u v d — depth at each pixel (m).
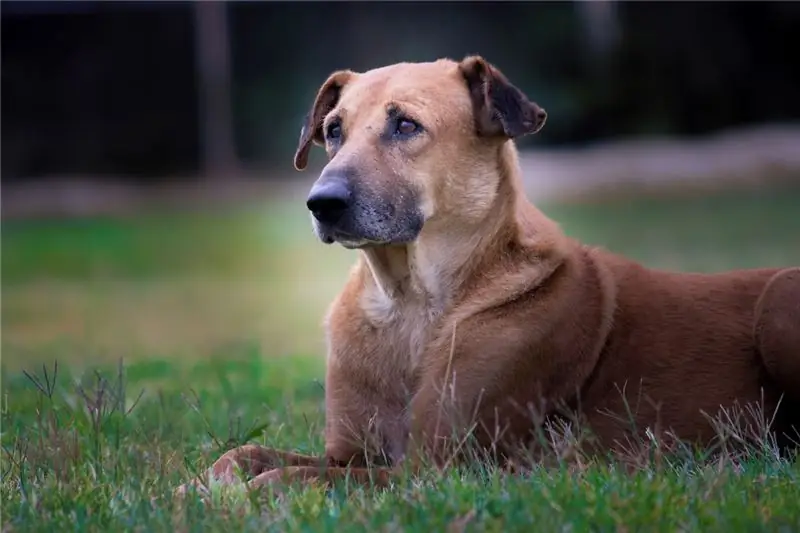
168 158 44.66
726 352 7.88
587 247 8.34
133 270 30.28
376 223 7.58
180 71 44.44
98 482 7.18
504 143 8.08
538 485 6.56
